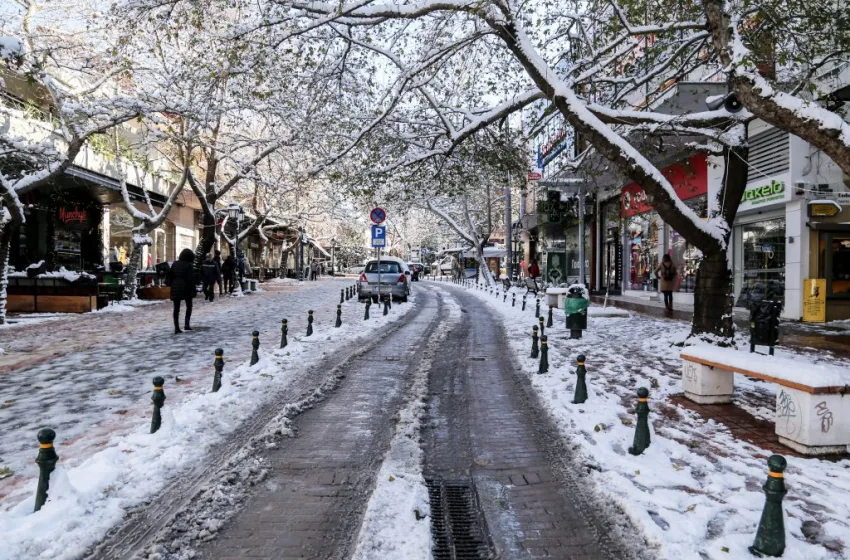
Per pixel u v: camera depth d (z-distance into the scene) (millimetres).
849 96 12516
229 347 10789
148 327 13758
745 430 5934
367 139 11781
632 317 16672
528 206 43781
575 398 7031
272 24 9000
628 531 3893
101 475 4492
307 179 11867
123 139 22266
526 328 14680
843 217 14234
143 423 5973
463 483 4797
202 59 10609
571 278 36062
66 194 22078
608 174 22219
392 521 3998
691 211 9734
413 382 8359
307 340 11805
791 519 3893
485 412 6895
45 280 16922
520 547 3764
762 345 10117
